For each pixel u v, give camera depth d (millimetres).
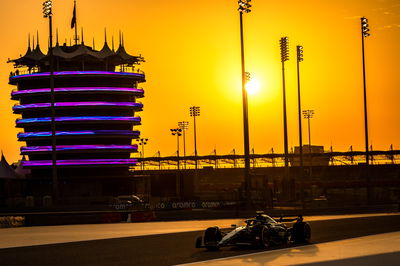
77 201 91312
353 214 65438
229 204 73000
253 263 21812
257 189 74312
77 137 110562
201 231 40750
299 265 21281
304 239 29672
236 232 26219
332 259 22766
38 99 112812
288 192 97688
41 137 111062
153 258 24266
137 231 42000
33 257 25734
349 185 159375
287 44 101375
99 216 55188
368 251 25359
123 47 118188
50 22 85625
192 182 108750
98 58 115062
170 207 73312
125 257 24906
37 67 117562
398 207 70938
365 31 85688
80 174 114375
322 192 137000
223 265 21391
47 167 112438
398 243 28734
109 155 113625
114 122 110750
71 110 111125
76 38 122812
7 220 51812
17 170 128875
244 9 69562
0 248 30781
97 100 111625
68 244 32156
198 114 149625
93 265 22406
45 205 86875
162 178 114188
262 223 27344
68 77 111438
